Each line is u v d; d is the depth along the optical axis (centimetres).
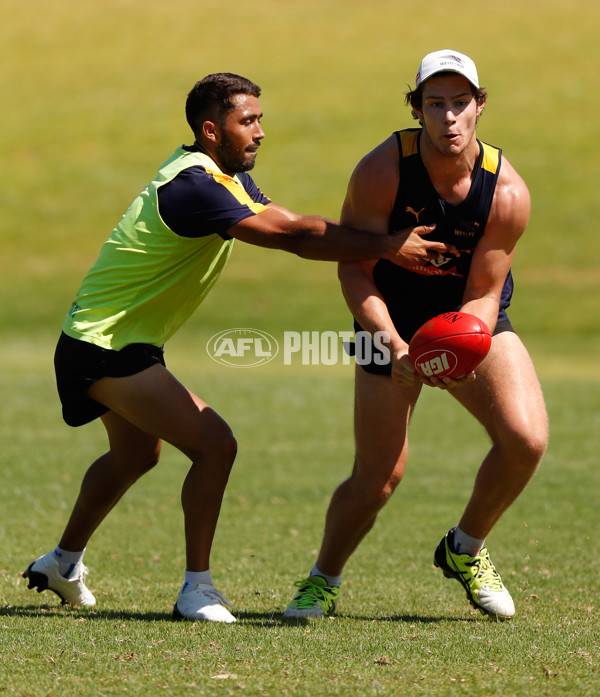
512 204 1716
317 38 16650
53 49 16675
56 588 1900
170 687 1323
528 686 1338
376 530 2869
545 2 17300
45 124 14600
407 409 1794
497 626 1742
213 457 1731
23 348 8644
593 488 3475
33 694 1297
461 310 1745
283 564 2416
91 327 1733
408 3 17712
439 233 1738
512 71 15112
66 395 1770
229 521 2998
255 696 1293
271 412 5294
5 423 4816
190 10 17762
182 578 2222
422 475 3759
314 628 1684
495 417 1764
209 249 1777
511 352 1795
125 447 1858
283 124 14100
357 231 1708
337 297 10256
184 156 1759
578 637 1625
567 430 4703
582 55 15512
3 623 1700
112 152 13888
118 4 18012
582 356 8338
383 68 15538
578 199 12256
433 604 1986
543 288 10412
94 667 1413
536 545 2655
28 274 11125
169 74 15775
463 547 1848
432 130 1647
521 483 1781
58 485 3438
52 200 12888
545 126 13750
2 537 2631
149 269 1734
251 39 16738
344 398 5816
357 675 1384
